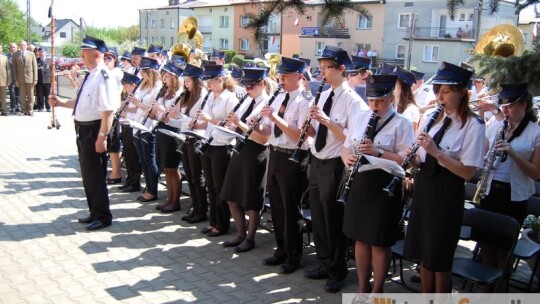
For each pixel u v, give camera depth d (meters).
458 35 19.48
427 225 3.46
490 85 4.97
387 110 3.81
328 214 4.29
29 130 12.12
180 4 50.97
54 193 7.15
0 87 13.95
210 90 5.70
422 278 3.66
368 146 3.67
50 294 4.15
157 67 6.89
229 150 5.40
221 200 5.59
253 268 4.85
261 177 5.04
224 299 4.19
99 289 4.28
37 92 15.23
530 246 4.21
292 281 4.58
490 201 4.39
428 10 23.73
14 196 6.93
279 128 4.55
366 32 26.14
